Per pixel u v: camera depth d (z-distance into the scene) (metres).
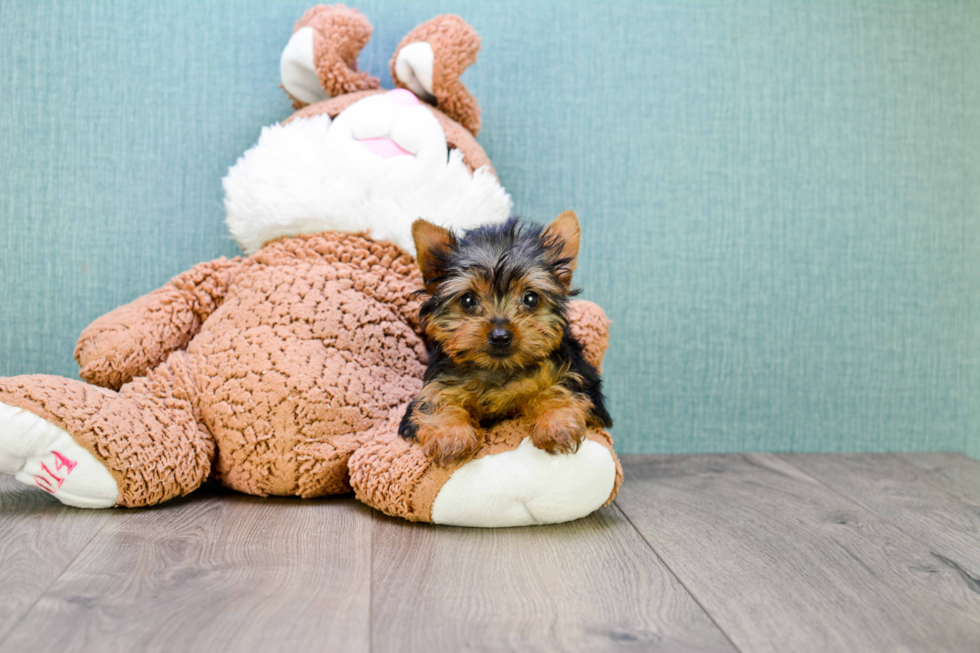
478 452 0.65
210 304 0.76
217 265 0.77
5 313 0.85
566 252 0.68
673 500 0.73
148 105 0.86
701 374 0.90
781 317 0.90
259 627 0.51
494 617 0.53
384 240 0.75
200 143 0.86
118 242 0.86
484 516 0.64
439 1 0.87
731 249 0.90
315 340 0.71
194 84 0.86
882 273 0.91
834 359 0.91
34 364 0.86
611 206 0.89
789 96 0.90
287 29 0.86
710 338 0.90
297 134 0.77
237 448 0.69
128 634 0.50
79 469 0.65
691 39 0.89
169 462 0.67
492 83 0.88
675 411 0.90
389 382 0.73
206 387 0.71
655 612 0.54
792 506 0.72
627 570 0.59
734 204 0.90
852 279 0.91
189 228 0.86
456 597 0.55
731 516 0.69
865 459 0.88
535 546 0.62
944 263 0.92
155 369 0.72
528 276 0.65
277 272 0.74
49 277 0.86
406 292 0.75
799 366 0.91
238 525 0.65
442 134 0.77
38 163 0.85
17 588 0.54
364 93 0.80
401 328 0.75
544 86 0.88
